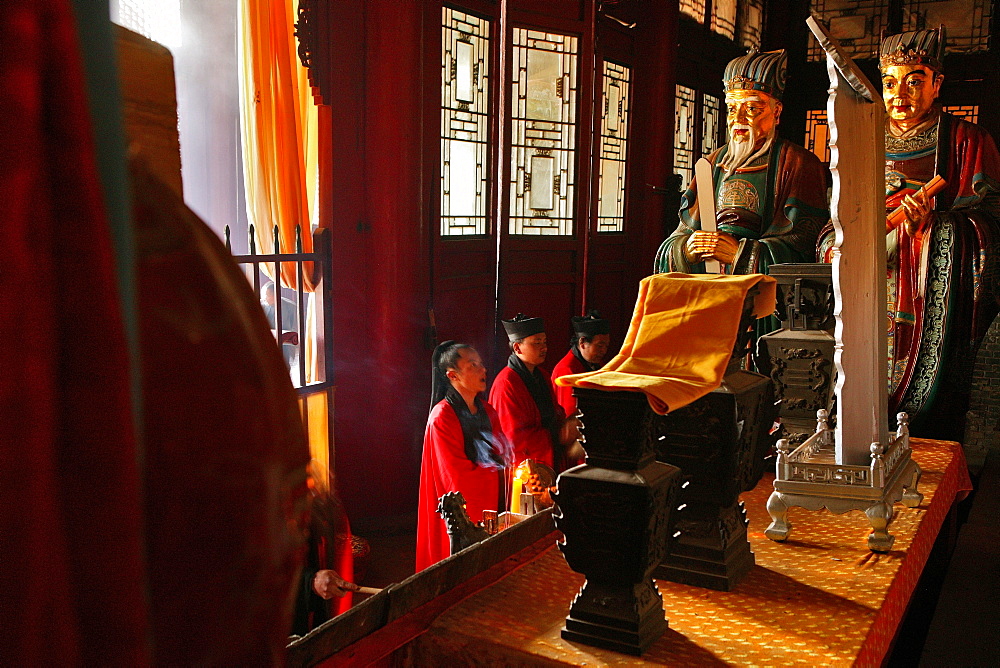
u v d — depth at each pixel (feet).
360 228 15.34
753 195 14.85
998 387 20.94
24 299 1.19
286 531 1.87
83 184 1.25
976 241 15.39
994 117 24.14
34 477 1.22
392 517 16.05
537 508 8.53
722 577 5.77
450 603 5.49
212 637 1.71
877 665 5.39
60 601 1.29
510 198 19.03
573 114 20.04
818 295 8.64
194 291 1.76
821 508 6.75
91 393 1.29
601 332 14.23
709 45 25.57
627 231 22.80
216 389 1.72
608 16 20.81
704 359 5.14
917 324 15.89
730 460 5.64
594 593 4.92
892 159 16.16
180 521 1.67
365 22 14.88
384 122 15.14
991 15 24.11
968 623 10.64
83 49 1.31
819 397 8.71
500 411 12.76
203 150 16.55
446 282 17.11
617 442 4.82
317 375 13.05
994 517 15.11
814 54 26.86
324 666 4.41
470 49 17.61
